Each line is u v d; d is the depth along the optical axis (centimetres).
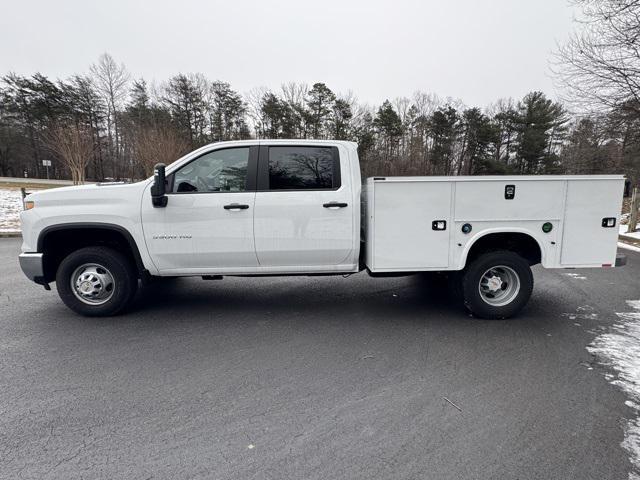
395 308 492
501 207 426
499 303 447
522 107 4716
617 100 1205
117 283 441
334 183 432
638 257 857
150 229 423
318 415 264
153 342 384
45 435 242
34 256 426
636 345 378
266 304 507
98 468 214
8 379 310
